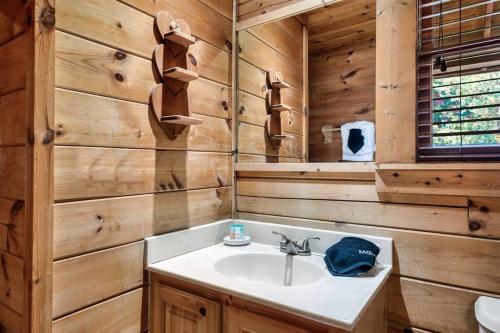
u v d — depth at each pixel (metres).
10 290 1.00
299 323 0.86
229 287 0.97
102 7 1.03
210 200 1.49
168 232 1.28
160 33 1.22
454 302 1.08
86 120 0.99
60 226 0.92
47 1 0.89
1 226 1.05
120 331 1.09
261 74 1.60
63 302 0.93
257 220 1.57
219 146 1.55
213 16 1.51
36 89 0.87
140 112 1.16
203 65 1.44
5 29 0.99
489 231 1.03
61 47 0.93
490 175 1.02
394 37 1.18
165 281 1.15
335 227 1.34
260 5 1.58
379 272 1.11
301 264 1.24
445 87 1.12
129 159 1.12
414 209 1.16
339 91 1.37
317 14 1.45
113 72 1.07
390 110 1.19
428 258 1.13
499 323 0.85
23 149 0.93
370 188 1.26
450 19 1.12
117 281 1.08
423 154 1.15
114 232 1.08
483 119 1.06
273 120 1.55
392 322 1.18
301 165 1.43
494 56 1.06
